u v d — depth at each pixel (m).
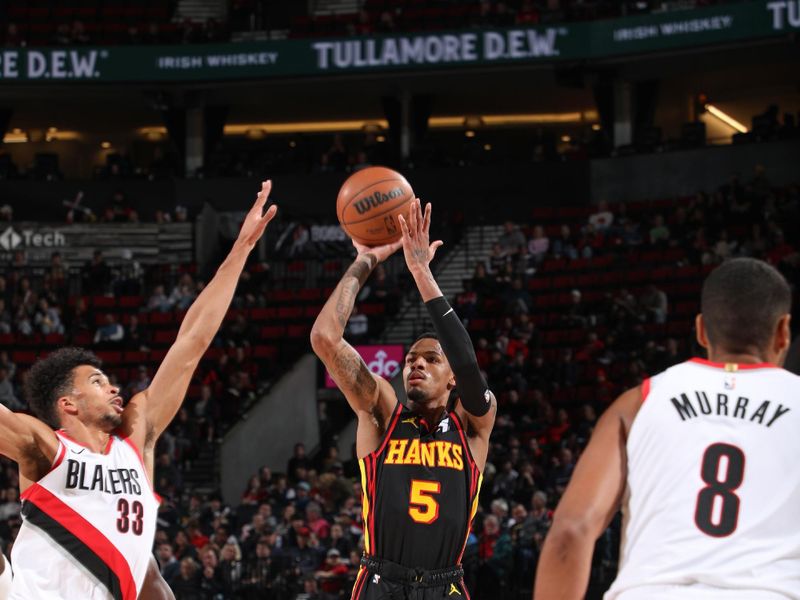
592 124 40.53
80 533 5.50
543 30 34.03
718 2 32.72
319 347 6.57
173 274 33.28
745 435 3.81
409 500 6.39
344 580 16.84
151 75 35.75
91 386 5.69
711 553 3.66
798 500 3.71
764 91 36.78
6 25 38.28
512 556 17.31
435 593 6.34
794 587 3.58
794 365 11.25
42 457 5.52
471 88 36.78
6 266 33.28
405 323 29.36
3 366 27.38
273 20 41.09
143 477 5.79
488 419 6.63
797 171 31.73
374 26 35.88
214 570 17.95
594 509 3.79
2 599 5.94
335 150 35.94
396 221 7.15
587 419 22.45
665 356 24.56
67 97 37.69
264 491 21.72
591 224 31.27
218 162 36.53
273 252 34.38
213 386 27.31
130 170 37.19
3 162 37.00
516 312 27.83
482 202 34.53
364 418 6.72
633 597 3.71
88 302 31.27
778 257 27.22
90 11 39.53
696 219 29.97
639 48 33.16
